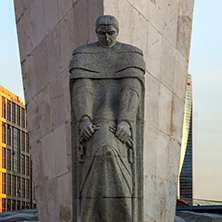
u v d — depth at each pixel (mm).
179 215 13766
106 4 7863
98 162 6375
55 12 9094
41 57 9602
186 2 10273
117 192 6484
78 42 8406
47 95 9414
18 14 10438
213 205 29578
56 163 9164
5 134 67562
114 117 6602
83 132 6512
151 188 8859
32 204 72812
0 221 13438
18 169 70000
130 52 6844
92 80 6840
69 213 8680
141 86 6809
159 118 9234
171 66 9688
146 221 8633
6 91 68625
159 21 9305
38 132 9812
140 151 6715
